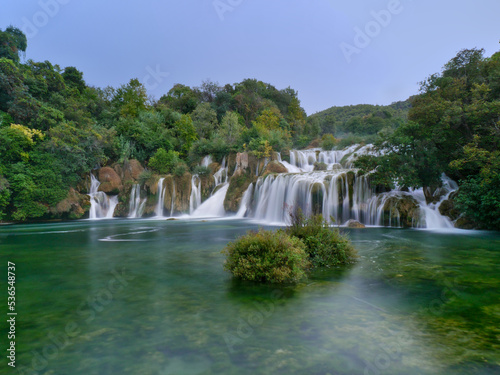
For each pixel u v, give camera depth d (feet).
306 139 150.51
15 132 78.59
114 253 31.55
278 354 10.25
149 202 96.58
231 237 44.62
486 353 10.20
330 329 12.32
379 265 24.43
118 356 10.18
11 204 78.02
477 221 48.93
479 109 49.29
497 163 43.80
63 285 19.40
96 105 139.44
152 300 16.21
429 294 17.06
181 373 9.08
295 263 20.51
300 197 66.33
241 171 92.79
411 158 53.93
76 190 92.89
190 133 135.03
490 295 16.83
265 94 239.50
